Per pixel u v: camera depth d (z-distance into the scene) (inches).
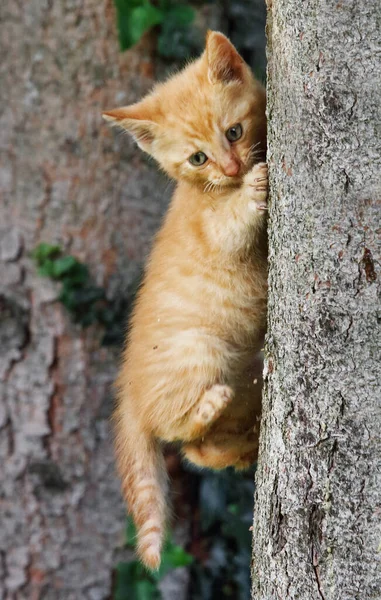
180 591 268.5
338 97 117.5
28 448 250.2
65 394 251.1
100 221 251.6
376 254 116.6
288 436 125.7
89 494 252.8
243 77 176.6
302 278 122.8
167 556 267.1
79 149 250.2
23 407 250.1
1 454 249.9
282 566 126.4
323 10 117.9
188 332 175.3
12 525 250.5
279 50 127.1
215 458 175.5
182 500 274.4
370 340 117.4
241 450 174.6
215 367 173.5
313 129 119.9
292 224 124.3
